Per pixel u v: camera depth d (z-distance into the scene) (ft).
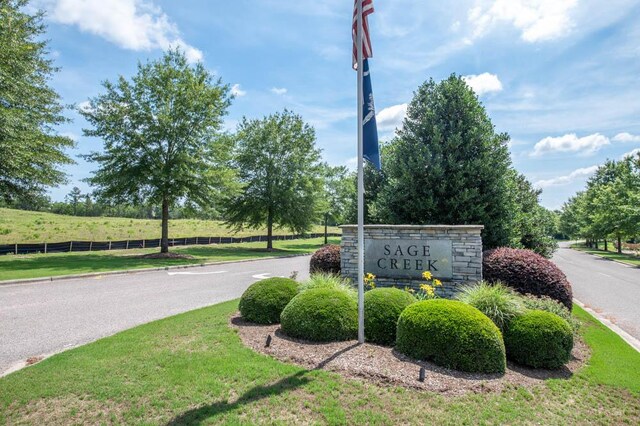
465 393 12.62
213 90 69.10
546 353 15.25
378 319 17.43
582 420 11.52
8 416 10.93
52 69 57.57
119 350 16.14
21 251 67.00
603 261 89.15
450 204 33.40
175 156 65.31
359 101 17.61
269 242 96.89
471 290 19.51
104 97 64.39
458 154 33.91
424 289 22.70
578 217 150.30
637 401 12.92
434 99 36.42
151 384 12.82
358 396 12.19
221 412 11.12
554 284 23.66
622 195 102.37
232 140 74.49
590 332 21.62
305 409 11.38
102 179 63.00
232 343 17.04
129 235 122.83
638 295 37.88
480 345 14.20
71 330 20.61
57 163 58.08
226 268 54.44
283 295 20.89
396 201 35.45
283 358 15.25
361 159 17.47
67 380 13.15
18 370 14.19
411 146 36.09
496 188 33.01
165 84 67.31
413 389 12.71
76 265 49.75
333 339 17.20
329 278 22.95
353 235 28.78
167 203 68.64
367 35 18.15
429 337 14.75
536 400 12.59
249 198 95.66
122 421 10.68
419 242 26.43
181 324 20.52
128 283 38.14
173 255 65.92
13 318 23.17
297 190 98.12
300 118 99.25
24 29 53.88
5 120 44.29
